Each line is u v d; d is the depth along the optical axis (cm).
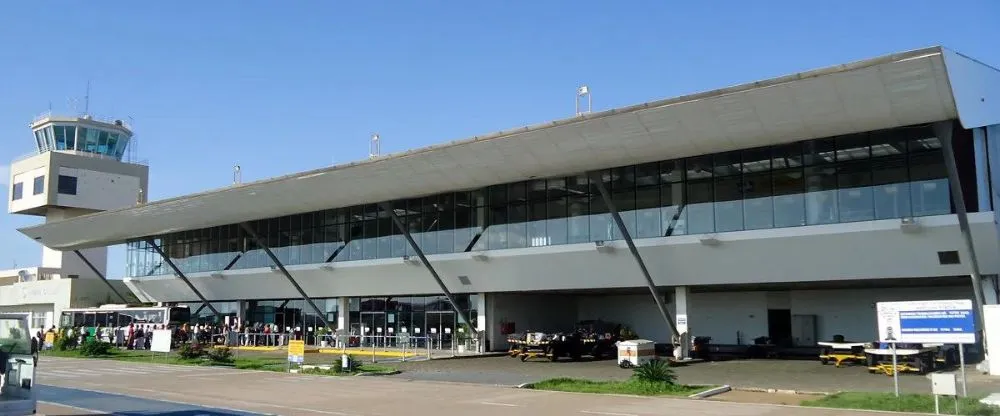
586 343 3644
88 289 6462
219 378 2661
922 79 2206
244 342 5059
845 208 2752
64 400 1969
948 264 2669
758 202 2952
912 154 2634
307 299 4866
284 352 4516
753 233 2923
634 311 4528
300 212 4400
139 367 3250
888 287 3641
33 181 6856
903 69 2188
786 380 2430
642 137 2783
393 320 4569
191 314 5825
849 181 2755
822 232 2770
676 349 3347
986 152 2583
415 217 4109
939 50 2098
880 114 2394
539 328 4412
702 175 3103
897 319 1745
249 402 1914
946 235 2577
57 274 7144
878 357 2728
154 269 5803
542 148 3027
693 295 4322
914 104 2316
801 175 2861
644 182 3259
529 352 3528
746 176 2991
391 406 1817
